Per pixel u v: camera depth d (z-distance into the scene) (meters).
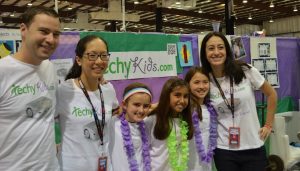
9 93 1.65
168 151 2.45
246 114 2.64
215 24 4.25
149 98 2.37
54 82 1.89
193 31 23.05
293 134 4.86
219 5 14.43
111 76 3.24
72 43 3.05
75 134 1.96
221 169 2.68
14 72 1.67
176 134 2.48
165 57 3.60
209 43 2.64
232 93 2.64
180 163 2.44
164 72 3.60
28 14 1.68
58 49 2.99
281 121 4.37
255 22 20.31
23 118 1.69
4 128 1.66
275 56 4.57
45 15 1.68
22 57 1.72
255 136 2.64
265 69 4.47
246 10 16.16
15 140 1.68
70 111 1.97
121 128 2.32
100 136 2.04
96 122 2.02
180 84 2.44
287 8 16.34
